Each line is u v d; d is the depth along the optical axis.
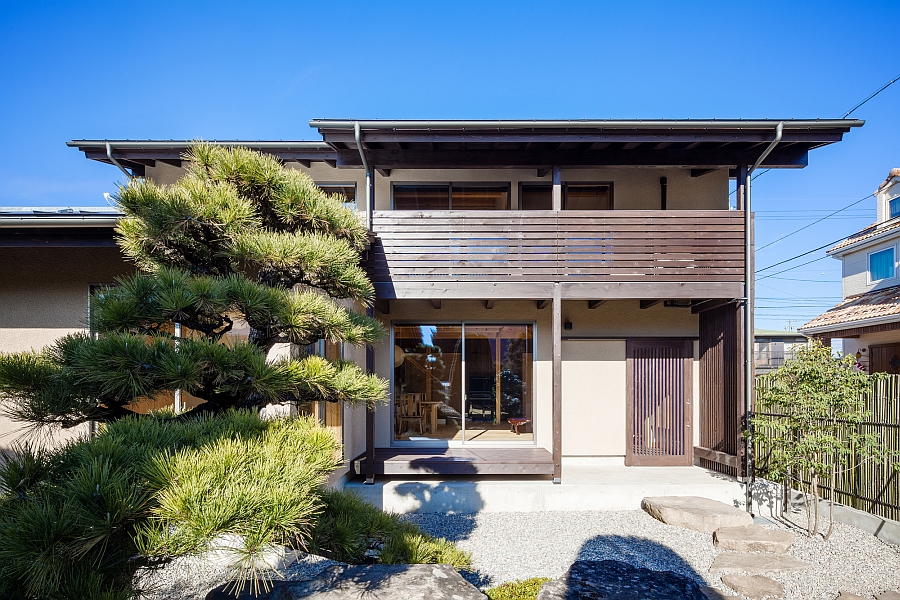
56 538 1.83
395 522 4.25
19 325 6.39
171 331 3.86
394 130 6.98
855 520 6.44
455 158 7.49
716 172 8.87
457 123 6.85
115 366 2.85
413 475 7.78
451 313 8.91
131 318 3.18
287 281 4.12
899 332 12.19
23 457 2.45
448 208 8.81
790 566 5.20
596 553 5.64
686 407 8.78
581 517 6.89
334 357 7.32
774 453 6.70
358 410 8.73
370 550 3.99
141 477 2.08
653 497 7.18
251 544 1.91
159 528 1.93
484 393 8.83
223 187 3.81
